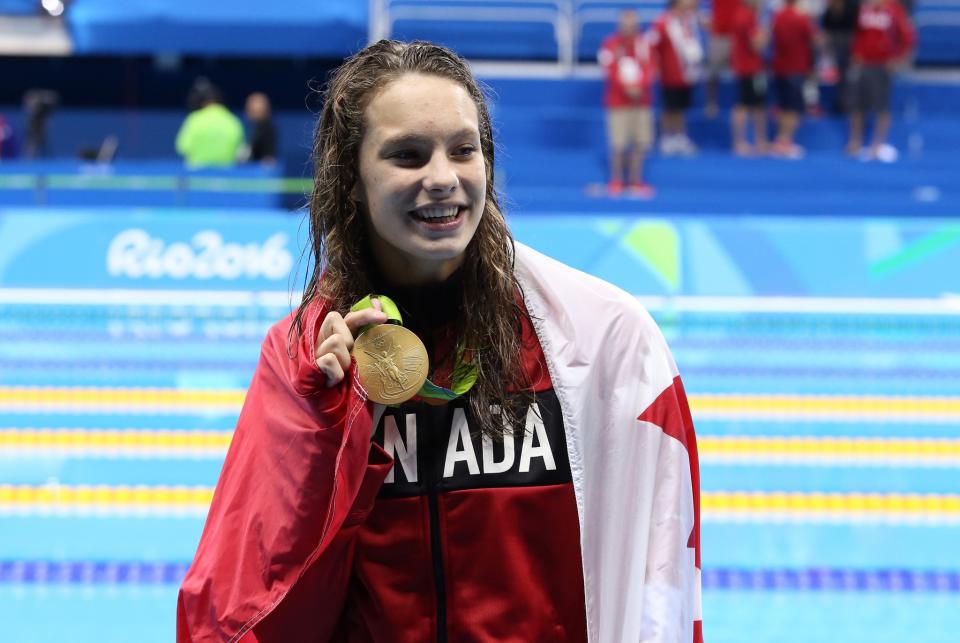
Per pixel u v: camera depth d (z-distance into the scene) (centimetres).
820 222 2344
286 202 2602
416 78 441
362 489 439
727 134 3409
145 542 1473
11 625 1245
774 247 2333
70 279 2352
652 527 466
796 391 2006
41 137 3203
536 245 2309
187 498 1605
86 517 1541
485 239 470
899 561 1424
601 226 2316
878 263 2342
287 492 443
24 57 3628
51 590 1338
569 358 468
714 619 1268
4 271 2345
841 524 1525
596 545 465
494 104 515
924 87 3600
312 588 447
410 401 465
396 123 436
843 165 3159
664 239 2325
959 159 3203
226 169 2705
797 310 2325
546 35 3666
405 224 443
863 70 3178
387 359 434
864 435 1811
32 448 1756
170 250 2353
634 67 2920
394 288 483
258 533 448
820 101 3550
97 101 3675
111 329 2341
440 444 462
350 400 432
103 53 3525
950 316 2325
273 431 452
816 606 1305
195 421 1864
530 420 465
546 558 462
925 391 2012
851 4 3362
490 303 466
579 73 3625
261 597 443
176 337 2306
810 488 1628
